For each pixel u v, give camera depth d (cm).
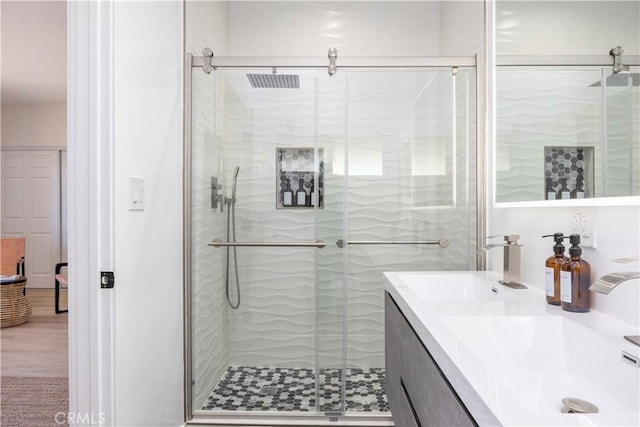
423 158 228
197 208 217
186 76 211
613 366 87
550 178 144
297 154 219
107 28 135
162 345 183
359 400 222
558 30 138
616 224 111
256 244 220
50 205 570
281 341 220
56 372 288
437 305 123
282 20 299
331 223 219
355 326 241
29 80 460
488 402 62
